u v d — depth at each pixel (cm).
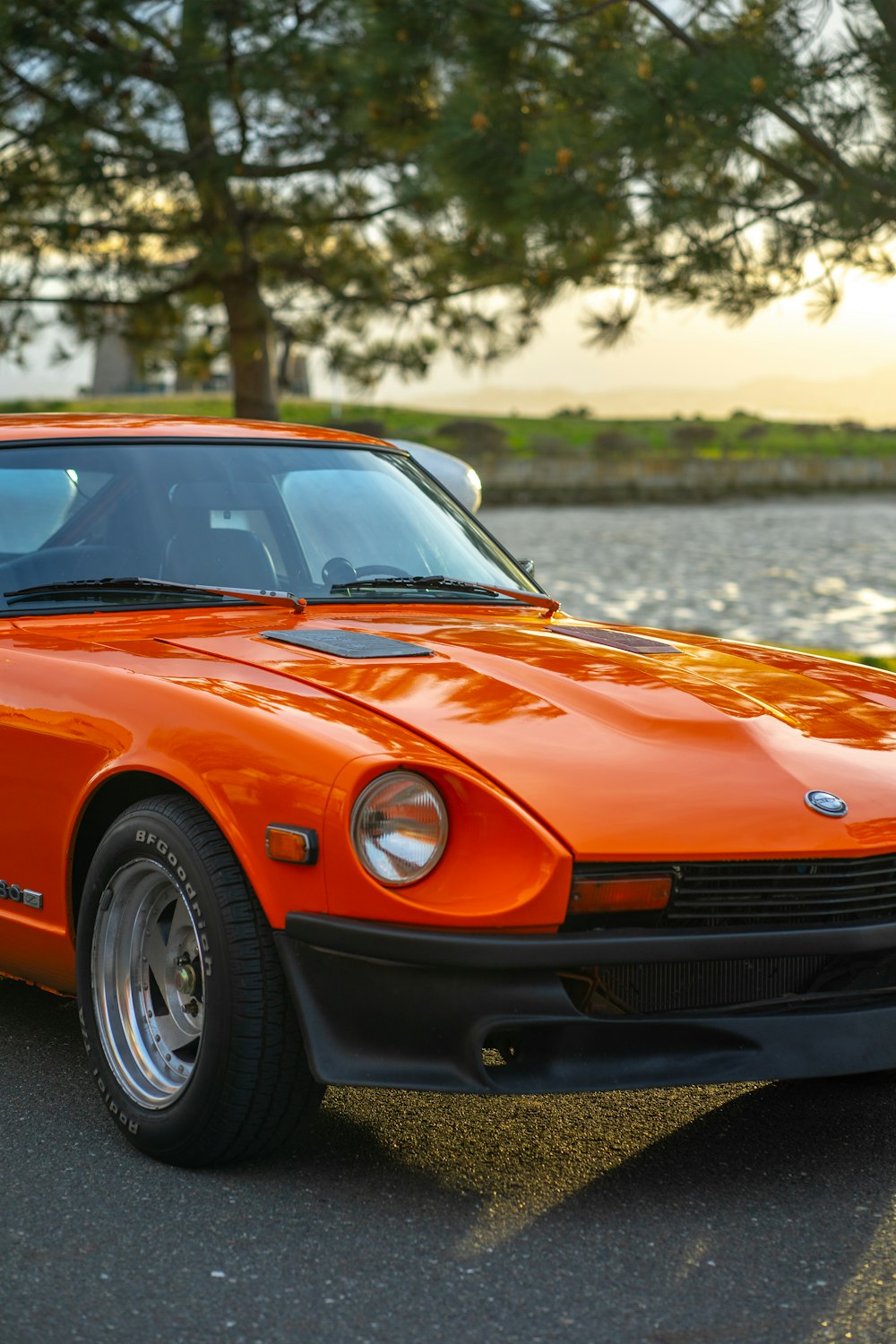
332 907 302
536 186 1079
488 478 6169
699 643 444
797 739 345
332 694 334
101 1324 263
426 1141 344
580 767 315
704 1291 275
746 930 308
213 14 1566
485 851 301
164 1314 266
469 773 304
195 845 319
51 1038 420
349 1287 276
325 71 1636
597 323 1095
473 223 1229
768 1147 343
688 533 3938
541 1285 277
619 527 4297
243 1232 298
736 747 334
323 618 408
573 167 1070
